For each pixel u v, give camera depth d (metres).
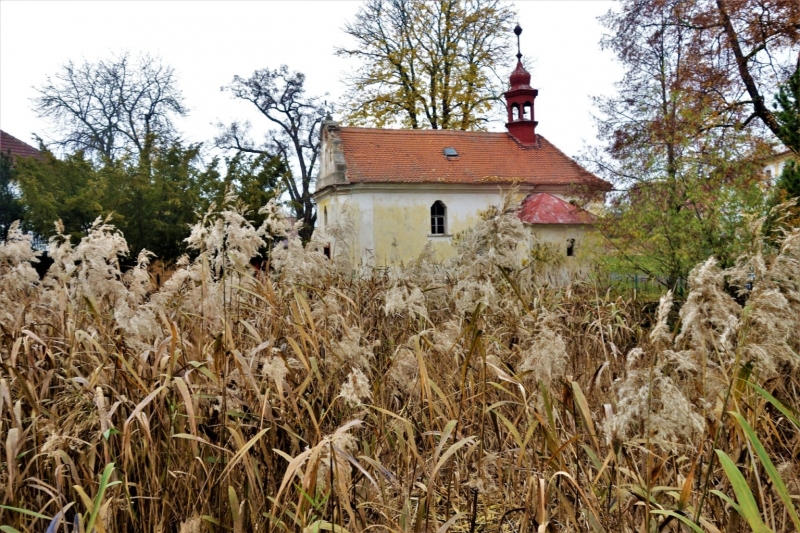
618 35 17.94
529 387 4.14
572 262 19.92
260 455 3.87
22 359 4.39
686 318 3.04
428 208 28.97
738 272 3.31
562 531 3.42
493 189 29.75
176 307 5.17
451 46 35.91
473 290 3.98
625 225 12.57
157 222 20.12
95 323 4.62
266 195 22.56
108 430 3.29
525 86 33.16
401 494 3.84
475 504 3.57
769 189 11.27
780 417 4.07
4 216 25.45
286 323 4.67
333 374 4.12
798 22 16.03
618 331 6.49
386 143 30.39
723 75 17.00
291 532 3.22
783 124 11.70
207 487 3.70
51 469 3.82
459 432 3.65
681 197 11.92
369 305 6.16
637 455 3.79
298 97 41.81
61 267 6.07
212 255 5.27
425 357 4.50
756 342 3.03
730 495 3.50
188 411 3.34
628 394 2.84
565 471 3.20
